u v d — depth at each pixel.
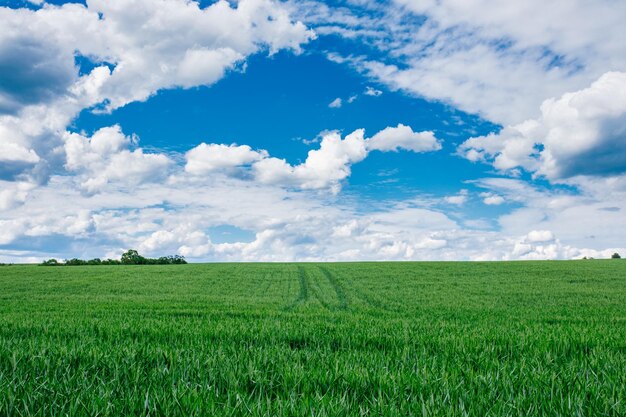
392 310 19.47
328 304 23.36
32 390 3.78
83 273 52.00
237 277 45.41
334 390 4.12
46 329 8.91
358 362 5.32
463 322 12.50
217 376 4.46
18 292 31.56
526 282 38.28
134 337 8.14
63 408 3.23
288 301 24.94
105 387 3.96
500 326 10.75
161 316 13.84
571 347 6.63
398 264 63.09
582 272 47.09
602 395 3.61
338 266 60.66
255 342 7.29
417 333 8.37
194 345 6.68
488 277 43.03
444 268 54.38
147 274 49.91
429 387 4.01
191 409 3.29
